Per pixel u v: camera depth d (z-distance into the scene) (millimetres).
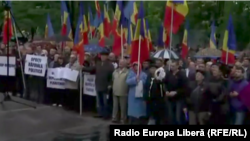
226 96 7410
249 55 12875
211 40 15938
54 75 11156
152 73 8367
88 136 8180
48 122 9289
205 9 25203
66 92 10953
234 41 10906
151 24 25781
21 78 11945
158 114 8227
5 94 11633
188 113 7867
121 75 9438
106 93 9977
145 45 8852
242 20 25266
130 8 11359
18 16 23844
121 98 9430
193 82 8250
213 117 7379
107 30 13734
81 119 9797
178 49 19953
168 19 8758
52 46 13461
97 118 9992
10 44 14195
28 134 8297
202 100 7453
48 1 23844
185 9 8594
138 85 8703
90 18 15320
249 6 25047
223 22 24469
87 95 10711
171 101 8047
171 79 8047
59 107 11031
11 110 10086
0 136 8023
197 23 25359
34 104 10977
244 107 7387
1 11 19969
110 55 10555
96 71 10094
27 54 11609
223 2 25078
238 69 7445
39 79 11477
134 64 8945
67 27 14836
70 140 7871
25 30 25969
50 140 7867
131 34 11102
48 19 16500
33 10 23672
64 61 11305
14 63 11500
